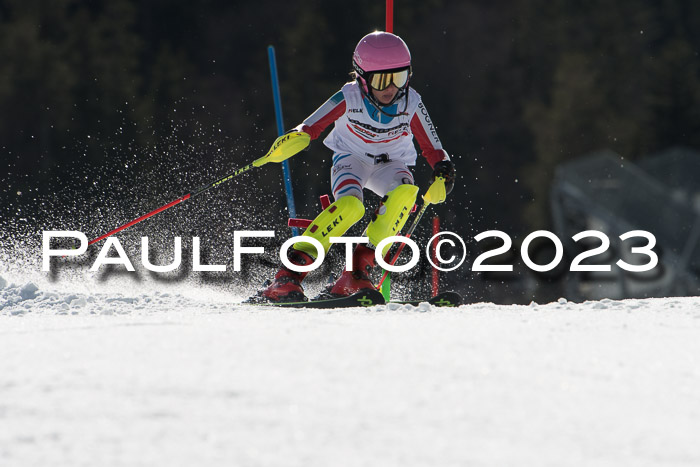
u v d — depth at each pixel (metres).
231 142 141.38
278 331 10.09
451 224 133.62
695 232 63.78
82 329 10.59
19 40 131.00
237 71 163.12
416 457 5.46
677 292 64.56
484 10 172.75
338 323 11.34
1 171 124.75
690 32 186.00
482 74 165.38
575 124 144.88
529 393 7.14
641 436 6.02
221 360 8.12
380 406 6.58
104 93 134.38
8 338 9.73
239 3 170.00
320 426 6.04
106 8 151.12
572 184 70.56
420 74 165.50
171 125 139.00
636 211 66.44
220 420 6.13
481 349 8.99
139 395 6.76
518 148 157.50
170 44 166.50
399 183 17.03
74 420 6.11
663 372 8.12
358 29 165.25
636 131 142.75
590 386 7.47
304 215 124.88
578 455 5.59
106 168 128.75
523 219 142.12
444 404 6.70
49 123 129.25
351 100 16.47
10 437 5.74
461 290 81.38
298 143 16.50
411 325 11.01
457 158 157.75
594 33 169.50
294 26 163.38
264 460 5.34
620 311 14.21
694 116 140.88
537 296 75.75
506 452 5.60
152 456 5.39
